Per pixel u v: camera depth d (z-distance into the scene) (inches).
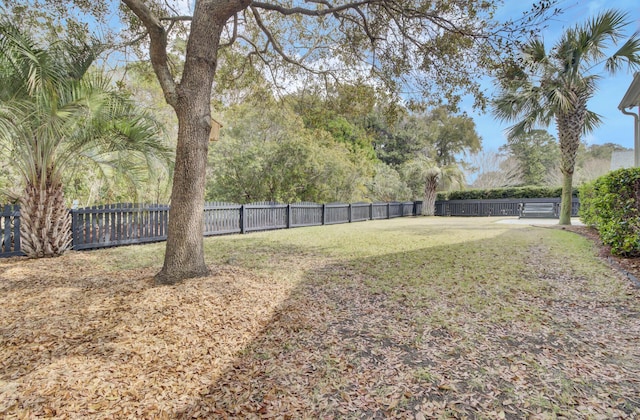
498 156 1296.8
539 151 1186.6
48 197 237.5
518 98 402.3
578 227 401.1
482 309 134.3
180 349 100.3
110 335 106.3
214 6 161.6
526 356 95.9
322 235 387.9
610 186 213.0
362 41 282.4
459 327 117.1
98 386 80.6
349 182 690.2
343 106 333.1
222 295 143.7
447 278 181.2
